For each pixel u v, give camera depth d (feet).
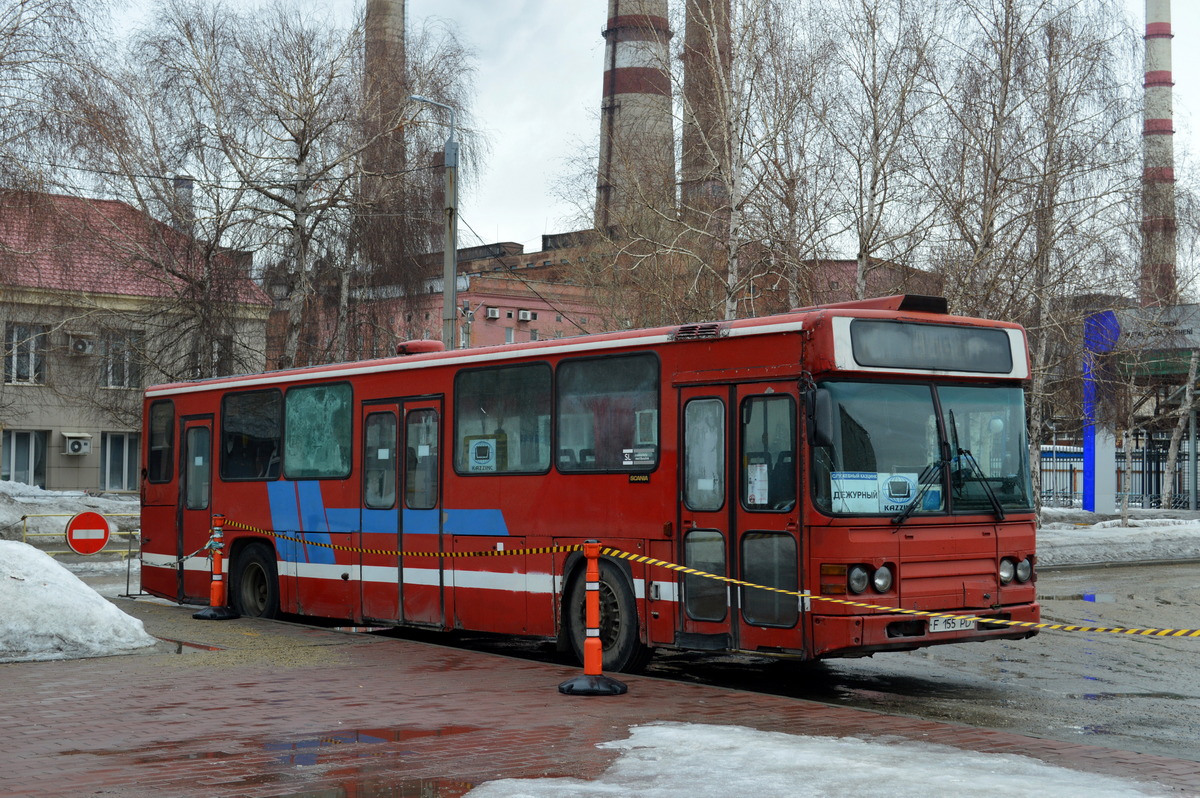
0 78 98.78
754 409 37.60
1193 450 177.58
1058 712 35.01
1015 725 33.06
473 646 52.01
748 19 90.94
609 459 41.73
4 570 44.80
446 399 48.16
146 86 115.96
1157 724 33.14
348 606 52.13
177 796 23.47
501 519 45.42
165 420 64.28
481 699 34.32
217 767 25.84
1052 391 118.73
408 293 126.11
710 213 93.56
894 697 37.65
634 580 40.57
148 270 116.78
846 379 36.37
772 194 91.71
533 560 44.04
